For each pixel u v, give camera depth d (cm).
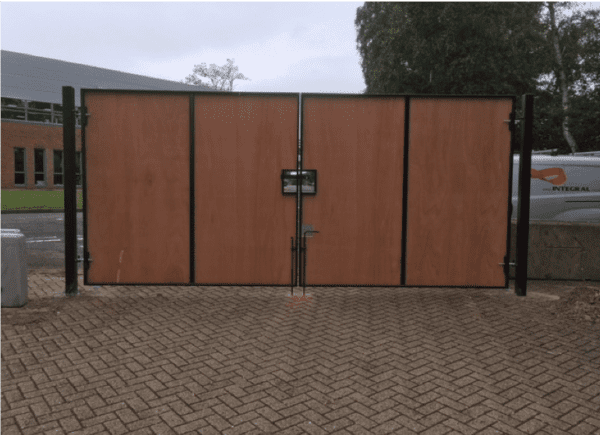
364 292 721
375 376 416
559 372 427
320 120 671
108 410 351
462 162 679
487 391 388
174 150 675
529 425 336
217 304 641
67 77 3644
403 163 677
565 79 2341
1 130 3158
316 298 681
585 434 324
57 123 3481
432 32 2009
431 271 690
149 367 429
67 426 329
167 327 541
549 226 798
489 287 692
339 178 678
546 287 770
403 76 2117
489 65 1927
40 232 1366
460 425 336
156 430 325
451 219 685
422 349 481
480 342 502
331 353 468
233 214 682
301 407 360
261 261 688
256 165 677
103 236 682
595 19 2292
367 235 685
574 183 835
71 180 668
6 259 600
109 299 660
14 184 3238
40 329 528
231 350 472
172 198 679
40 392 378
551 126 2233
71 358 447
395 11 2064
